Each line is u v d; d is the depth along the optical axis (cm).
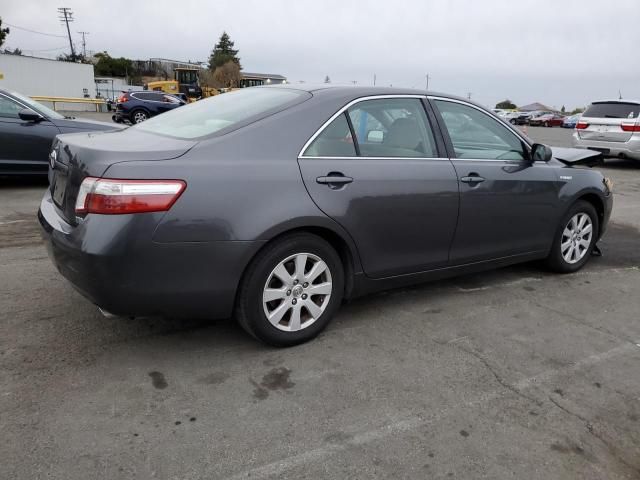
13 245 525
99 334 344
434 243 383
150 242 274
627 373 324
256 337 323
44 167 779
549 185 449
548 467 240
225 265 293
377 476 229
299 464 234
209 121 336
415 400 285
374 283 364
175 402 275
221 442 246
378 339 353
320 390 291
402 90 380
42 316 365
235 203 292
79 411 264
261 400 280
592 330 382
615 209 850
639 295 457
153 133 339
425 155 378
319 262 330
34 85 3941
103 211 271
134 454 236
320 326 343
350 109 347
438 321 386
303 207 312
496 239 423
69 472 223
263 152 309
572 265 498
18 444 238
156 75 8175
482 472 235
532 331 376
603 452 251
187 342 338
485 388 300
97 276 274
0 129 741
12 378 290
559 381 311
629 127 1327
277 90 368
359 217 338
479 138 414
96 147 291
